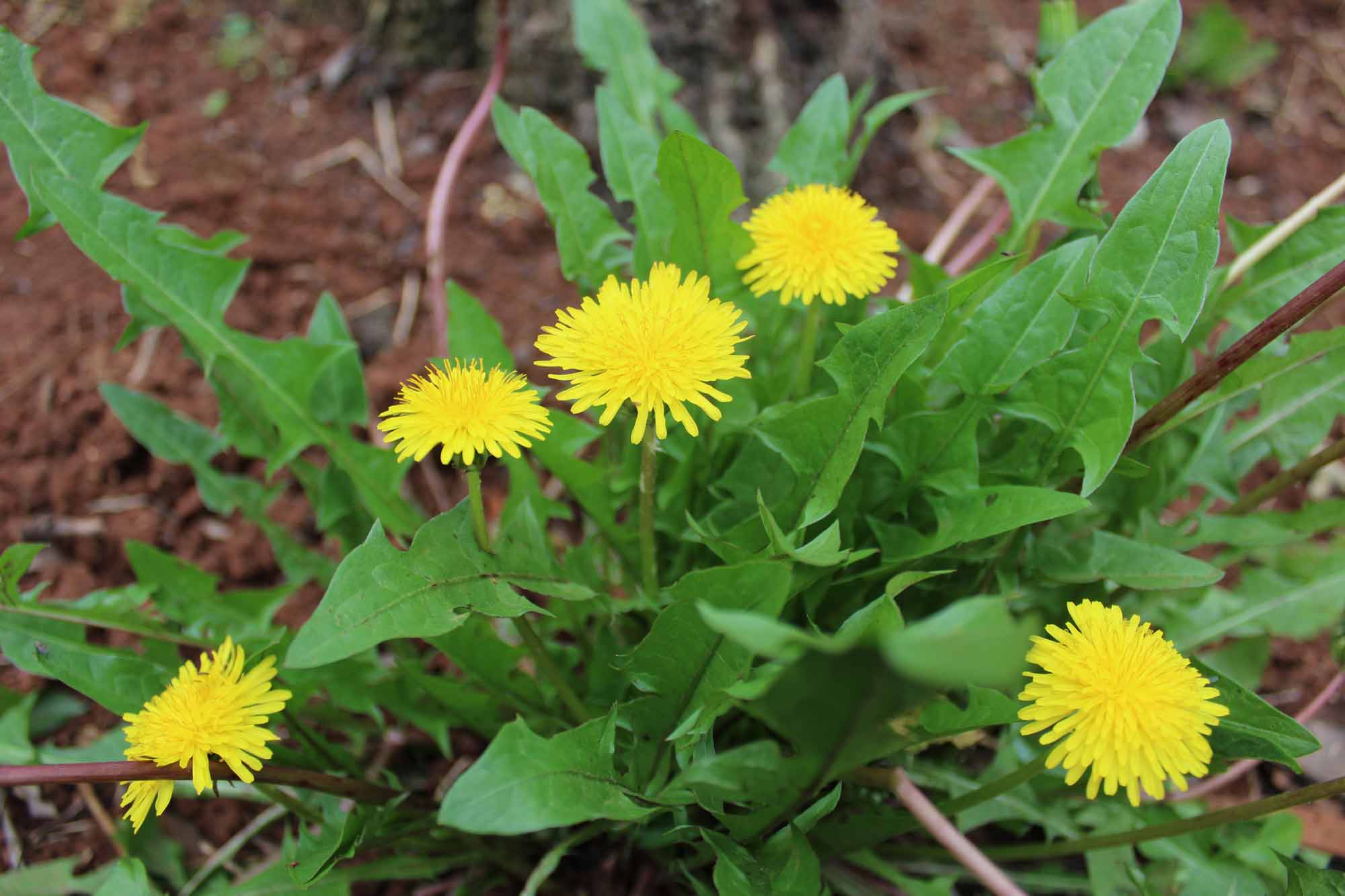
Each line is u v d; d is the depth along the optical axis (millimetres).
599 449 481
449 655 394
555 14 570
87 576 490
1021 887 421
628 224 576
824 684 311
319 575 456
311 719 430
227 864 432
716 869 365
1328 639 485
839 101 442
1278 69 706
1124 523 422
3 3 627
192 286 413
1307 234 421
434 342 545
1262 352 404
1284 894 403
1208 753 336
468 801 335
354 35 638
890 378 365
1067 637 342
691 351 354
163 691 399
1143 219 368
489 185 589
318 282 558
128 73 608
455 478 517
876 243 385
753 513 407
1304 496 527
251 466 511
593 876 424
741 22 557
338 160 589
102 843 438
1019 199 426
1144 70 414
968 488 381
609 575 445
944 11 720
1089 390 376
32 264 545
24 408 512
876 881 423
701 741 374
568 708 424
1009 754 420
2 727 418
